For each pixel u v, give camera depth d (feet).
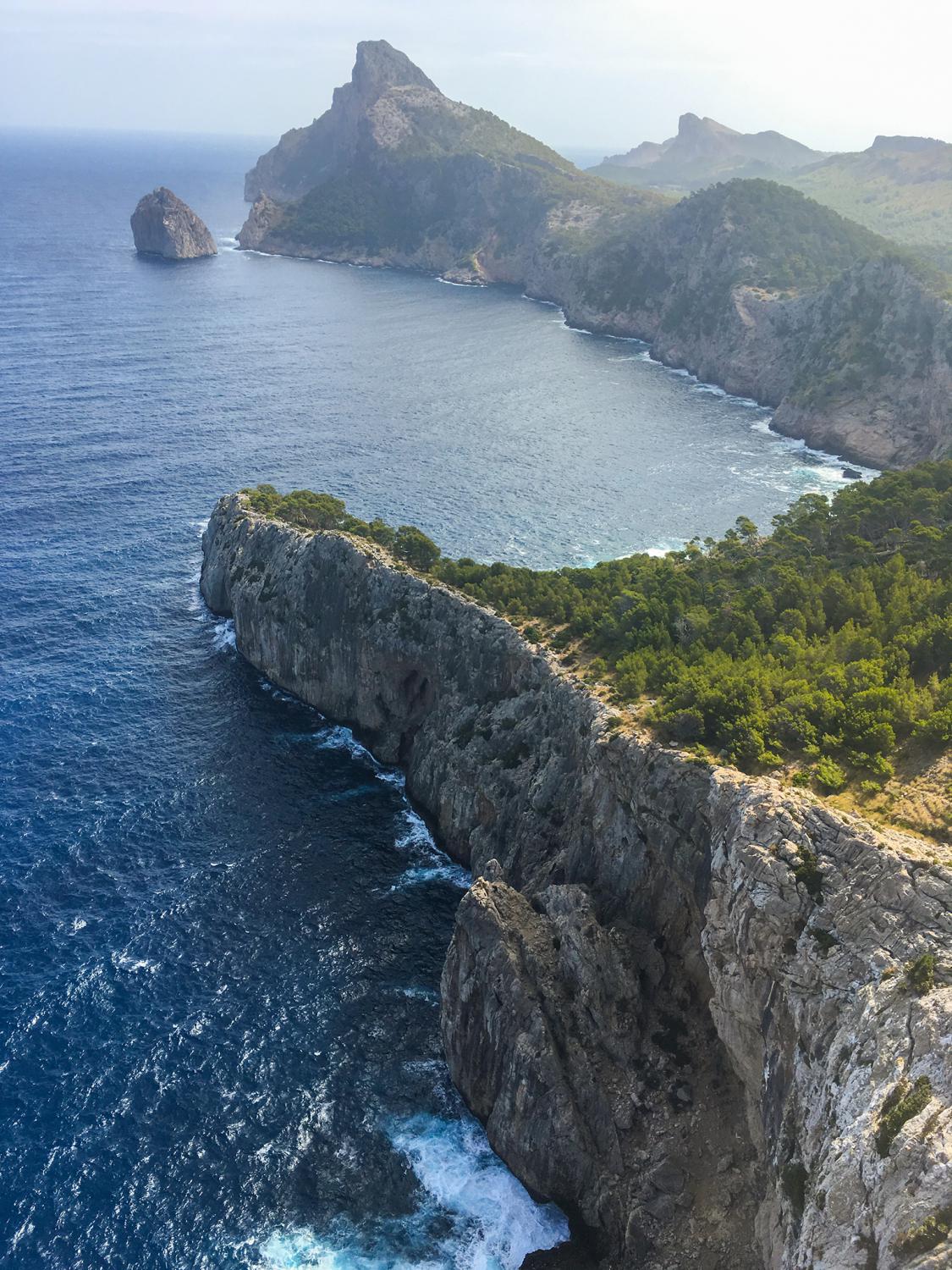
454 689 329.93
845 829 177.99
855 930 165.27
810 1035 163.02
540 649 306.35
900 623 267.80
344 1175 209.97
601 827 245.04
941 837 176.65
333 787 335.06
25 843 295.89
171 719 363.97
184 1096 224.12
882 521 392.68
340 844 307.17
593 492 581.12
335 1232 199.31
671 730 232.73
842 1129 145.48
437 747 323.16
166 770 334.85
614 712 253.24
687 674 258.37
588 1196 199.62
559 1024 213.46
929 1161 127.24
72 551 482.69
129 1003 245.86
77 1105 220.64
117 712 364.99
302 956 263.49
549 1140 201.77
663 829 219.82
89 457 599.57
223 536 439.22
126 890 281.54
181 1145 213.87
